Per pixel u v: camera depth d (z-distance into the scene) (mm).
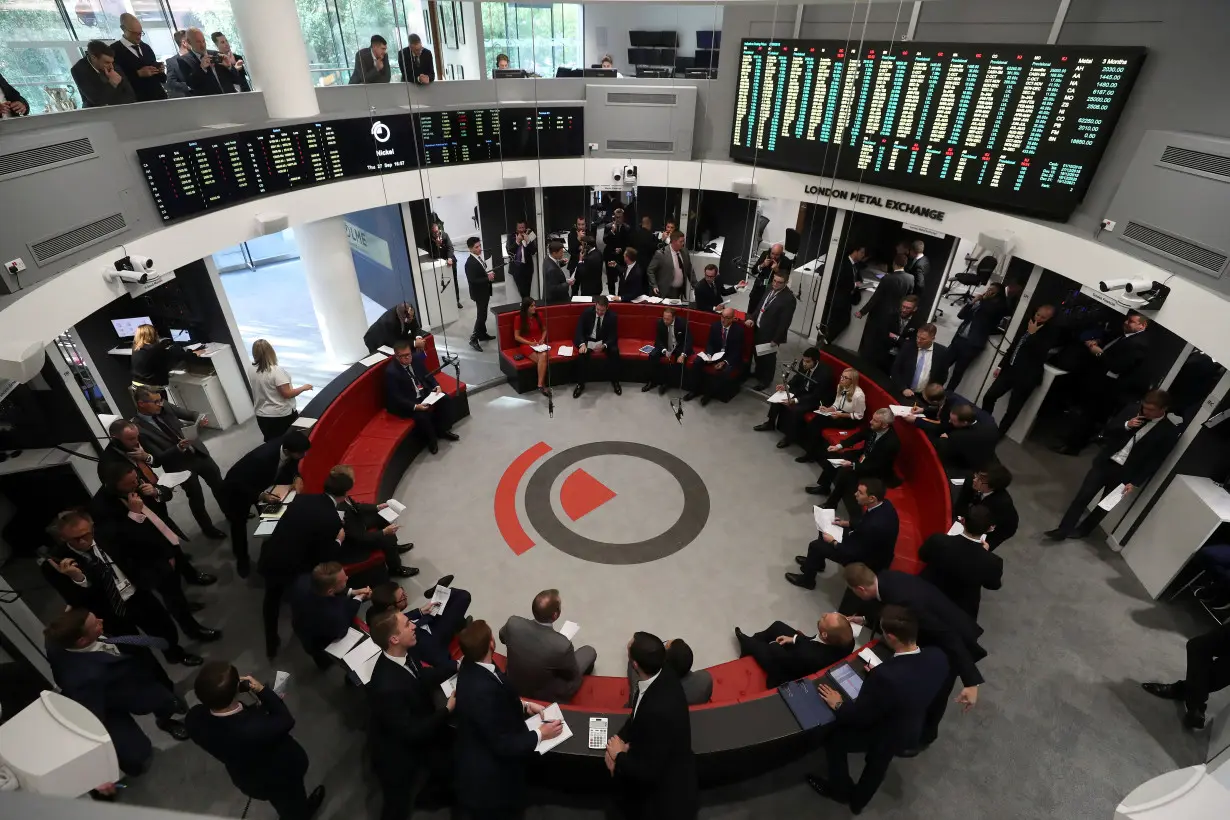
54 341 5418
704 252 11781
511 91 9797
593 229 12172
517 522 6609
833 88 7973
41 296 4820
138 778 4262
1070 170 6395
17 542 5977
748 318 8820
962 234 7484
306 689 4863
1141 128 5863
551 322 9055
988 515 4418
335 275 8820
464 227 14148
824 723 3955
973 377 8422
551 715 3932
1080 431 7586
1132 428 5715
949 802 4250
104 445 6020
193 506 5996
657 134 9758
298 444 5465
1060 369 7301
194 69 7570
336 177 8266
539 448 7742
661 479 7289
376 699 3570
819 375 7410
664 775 3436
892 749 3729
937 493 5840
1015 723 4746
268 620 4984
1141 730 4715
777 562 6227
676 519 6719
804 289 10211
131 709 3883
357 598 4652
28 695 4441
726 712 4000
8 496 5809
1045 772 4438
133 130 6430
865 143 7965
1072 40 6281
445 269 10523
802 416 7609
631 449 7773
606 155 10023
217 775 4293
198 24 9539
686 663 4109
